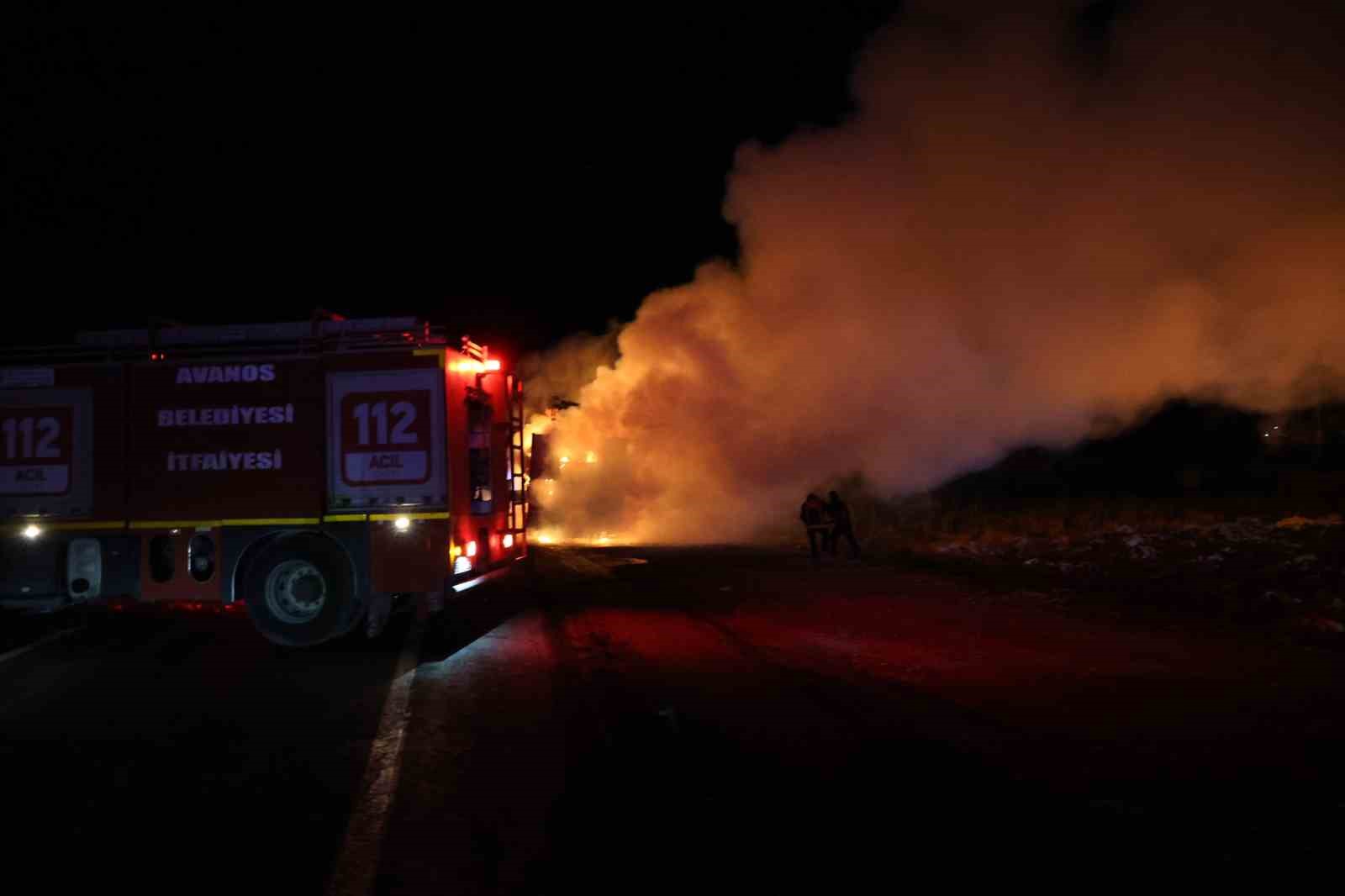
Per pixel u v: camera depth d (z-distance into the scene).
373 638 10.91
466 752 6.26
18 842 4.77
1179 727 6.58
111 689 8.29
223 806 5.27
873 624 11.24
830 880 4.23
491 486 11.30
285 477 10.09
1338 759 5.83
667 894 4.11
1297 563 12.80
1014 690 7.77
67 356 10.54
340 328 10.45
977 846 4.59
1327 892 4.08
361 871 4.38
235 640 10.88
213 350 10.31
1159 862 4.39
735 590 14.67
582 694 7.86
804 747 6.25
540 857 4.52
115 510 10.27
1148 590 12.50
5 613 12.38
